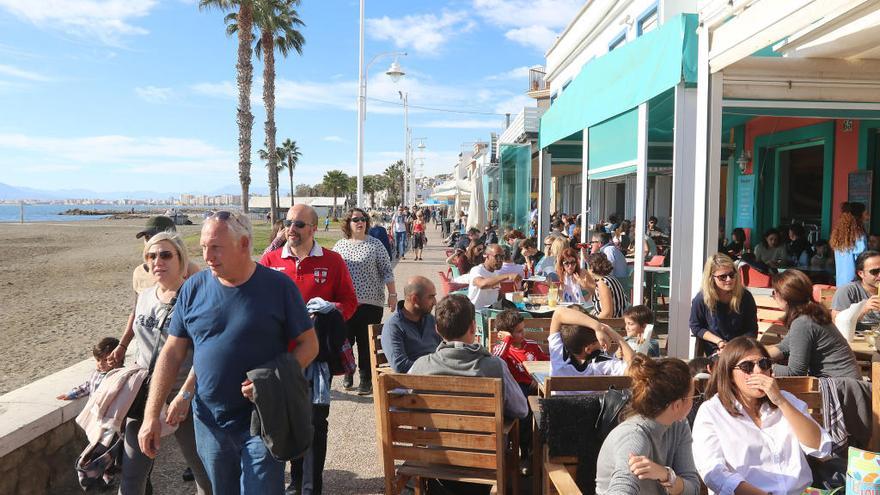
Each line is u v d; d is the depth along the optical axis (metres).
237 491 2.88
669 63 6.62
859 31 5.08
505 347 4.54
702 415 3.03
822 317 3.99
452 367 3.53
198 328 2.81
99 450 3.33
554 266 10.00
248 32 31.91
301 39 34.66
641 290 7.66
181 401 2.86
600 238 9.55
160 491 4.23
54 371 7.43
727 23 5.68
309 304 4.09
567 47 16.67
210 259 2.72
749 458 2.94
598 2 13.53
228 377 2.77
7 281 17.22
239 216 2.84
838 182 9.65
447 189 32.28
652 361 2.70
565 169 19.19
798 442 2.94
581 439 3.15
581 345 3.92
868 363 4.79
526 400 3.86
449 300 3.65
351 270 6.12
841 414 3.49
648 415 2.65
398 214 23.14
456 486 3.85
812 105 6.43
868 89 6.39
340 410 5.80
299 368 2.72
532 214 19.11
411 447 3.50
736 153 12.12
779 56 6.30
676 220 6.63
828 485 3.00
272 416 2.59
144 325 3.48
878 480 2.57
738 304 5.06
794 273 4.16
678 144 6.51
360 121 19.98
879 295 4.82
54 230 49.34
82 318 11.27
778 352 4.36
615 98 8.39
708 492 3.33
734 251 10.31
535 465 3.72
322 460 3.91
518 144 16.08
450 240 23.78
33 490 3.98
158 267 3.43
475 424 3.34
